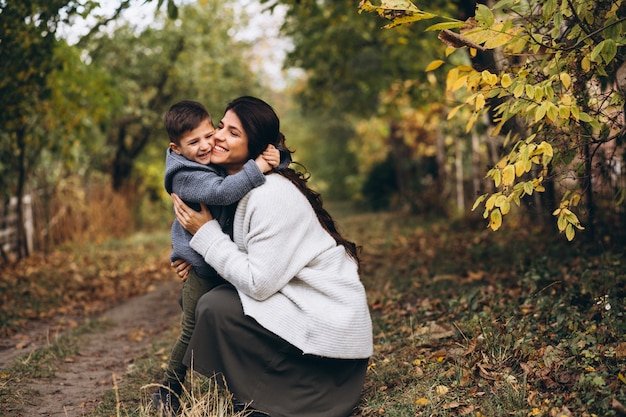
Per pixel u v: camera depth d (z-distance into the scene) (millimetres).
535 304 4520
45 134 9570
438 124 14578
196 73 16062
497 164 3281
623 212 6164
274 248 3117
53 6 6242
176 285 8562
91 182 14453
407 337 4488
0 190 10125
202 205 3277
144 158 18422
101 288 8352
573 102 3062
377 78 11492
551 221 7738
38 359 4828
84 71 8906
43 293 7543
